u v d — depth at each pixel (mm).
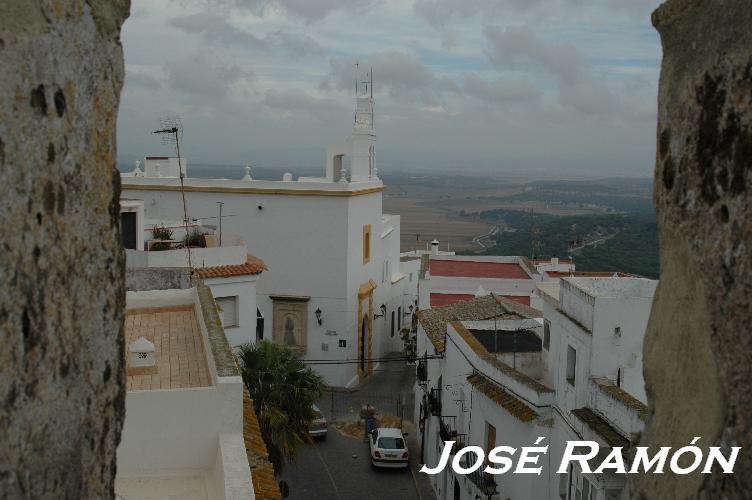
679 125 4609
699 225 4312
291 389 20641
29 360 3299
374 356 43625
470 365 20734
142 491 9023
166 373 11344
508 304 27875
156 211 39375
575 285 15797
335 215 37875
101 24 4027
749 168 3770
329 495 25391
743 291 3785
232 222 38781
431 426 26641
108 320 4211
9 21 3170
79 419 3818
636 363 14547
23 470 3252
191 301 15305
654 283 15766
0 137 3066
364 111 43312
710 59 4223
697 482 4199
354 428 32469
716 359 4070
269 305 38750
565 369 15922
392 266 48875
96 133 3998
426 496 25484
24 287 3254
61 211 3598
